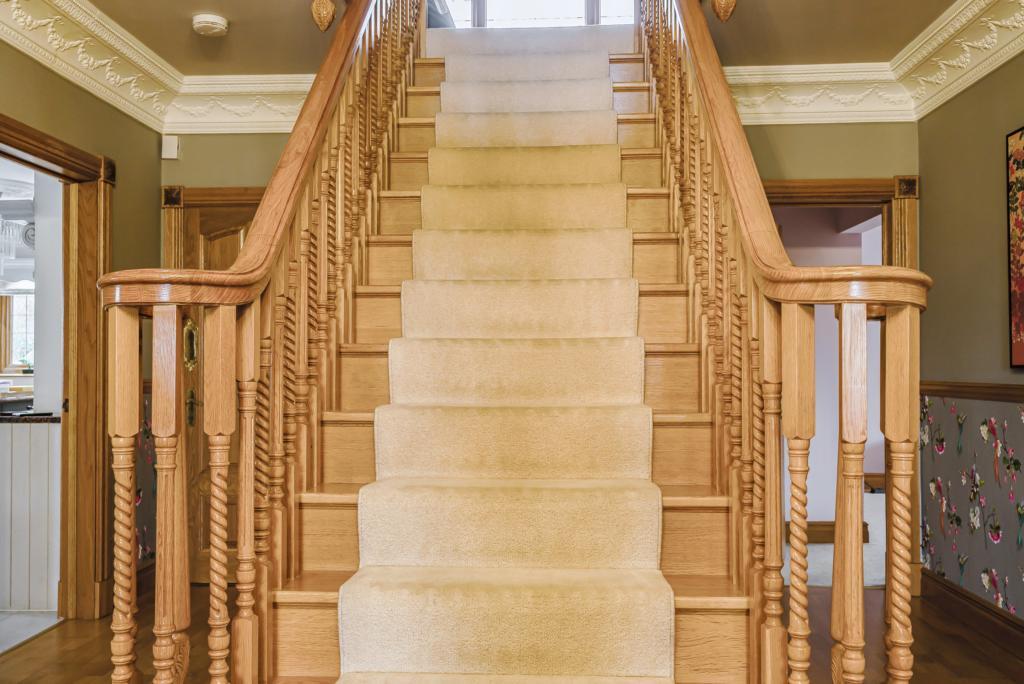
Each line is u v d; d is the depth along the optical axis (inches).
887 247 156.8
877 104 152.9
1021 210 116.7
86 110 133.3
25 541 141.3
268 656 70.4
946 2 121.8
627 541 74.9
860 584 53.7
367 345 95.9
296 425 82.1
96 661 113.4
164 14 126.5
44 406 149.0
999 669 111.5
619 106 147.0
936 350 145.3
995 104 125.5
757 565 66.6
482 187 116.2
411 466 84.1
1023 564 116.4
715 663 69.5
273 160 160.6
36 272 149.3
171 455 57.5
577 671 67.9
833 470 209.0
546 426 83.2
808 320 55.9
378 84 123.9
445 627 68.3
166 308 56.7
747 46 139.7
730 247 77.9
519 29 169.9
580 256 107.3
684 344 93.5
